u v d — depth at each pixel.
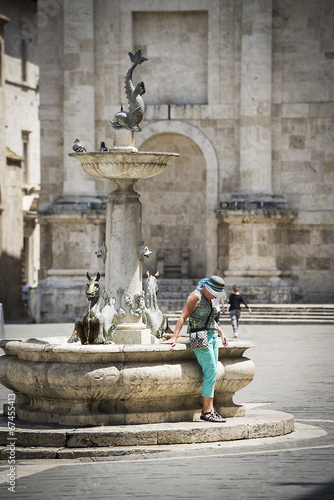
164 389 12.69
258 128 40.47
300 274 41.12
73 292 39.31
